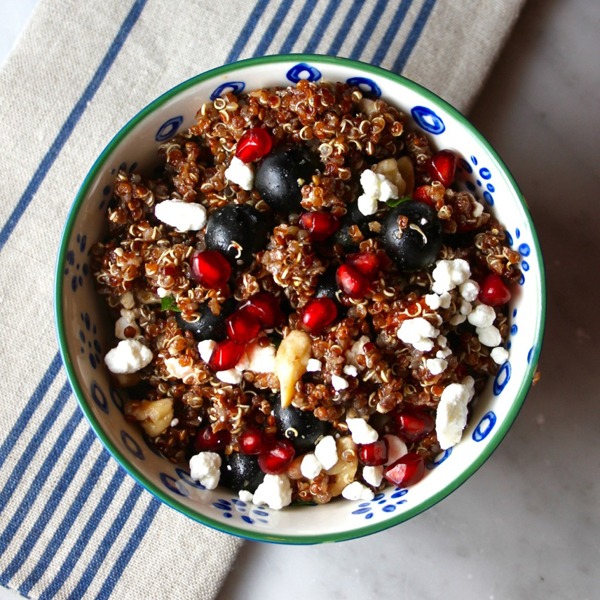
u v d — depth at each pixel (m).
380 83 0.36
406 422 0.35
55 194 0.40
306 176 0.35
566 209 0.42
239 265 0.35
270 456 0.35
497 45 0.41
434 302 0.34
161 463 0.35
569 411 0.42
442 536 0.42
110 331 0.36
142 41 0.41
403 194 0.36
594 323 0.42
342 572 0.41
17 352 0.40
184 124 0.36
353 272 0.34
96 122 0.40
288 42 0.41
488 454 0.35
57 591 0.39
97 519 0.40
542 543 0.42
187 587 0.40
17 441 0.40
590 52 0.43
